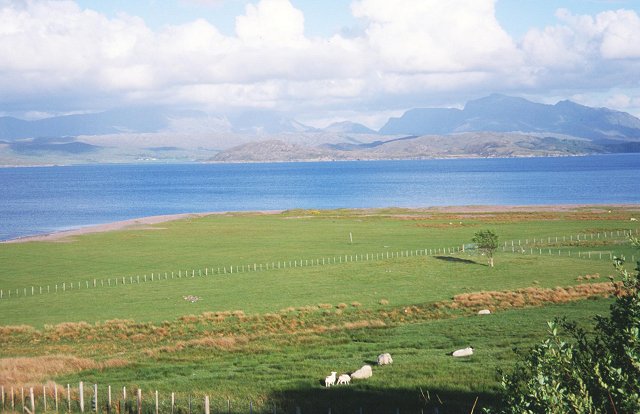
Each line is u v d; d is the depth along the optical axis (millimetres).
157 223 170125
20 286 88312
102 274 96812
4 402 35219
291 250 117938
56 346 56875
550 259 98562
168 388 38750
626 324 14297
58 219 199750
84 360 48719
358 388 37188
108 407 33406
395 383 37750
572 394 12914
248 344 54031
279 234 143125
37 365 47125
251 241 132125
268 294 79125
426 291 78438
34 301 78312
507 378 14852
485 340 50438
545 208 187250
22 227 178750
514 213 173500
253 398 35312
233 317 66188
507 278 85062
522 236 127438
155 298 78375
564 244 114438
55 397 35438
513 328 54250
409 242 124812
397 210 194250
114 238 140250
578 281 80938
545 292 72938
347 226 156125
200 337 58719
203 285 86312
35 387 37562
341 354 48812
